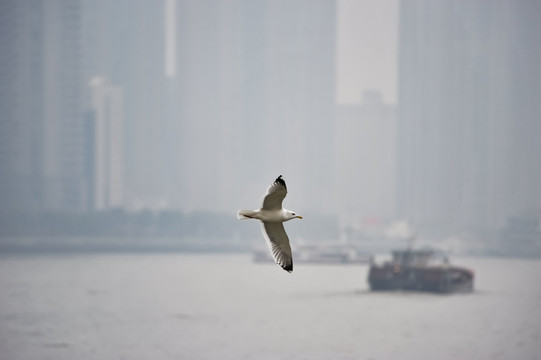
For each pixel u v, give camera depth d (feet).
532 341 246.27
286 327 272.92
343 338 248.52
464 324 277.64
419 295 365.40
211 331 264.11
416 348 233.55
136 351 228.43
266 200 83.15
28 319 294.05
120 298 369.71
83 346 237.45
